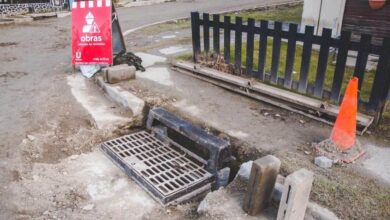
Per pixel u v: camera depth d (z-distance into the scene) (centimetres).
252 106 532
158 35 1048
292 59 544
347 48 472
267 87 548
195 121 486
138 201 369
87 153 459
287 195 271
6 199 361
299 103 494
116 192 383
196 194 383
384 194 326
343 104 383
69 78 679
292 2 1709
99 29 661
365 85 592
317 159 374
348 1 753
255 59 731
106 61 671
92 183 396
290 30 530
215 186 405
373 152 401
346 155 386
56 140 469
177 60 729
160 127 497
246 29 591
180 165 420
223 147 402
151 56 793
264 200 308
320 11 851
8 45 992
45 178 398
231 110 518
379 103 454
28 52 905
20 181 389
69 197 371
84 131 486
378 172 362
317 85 525
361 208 307
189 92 582
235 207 319
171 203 363
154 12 1552
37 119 514
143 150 454
